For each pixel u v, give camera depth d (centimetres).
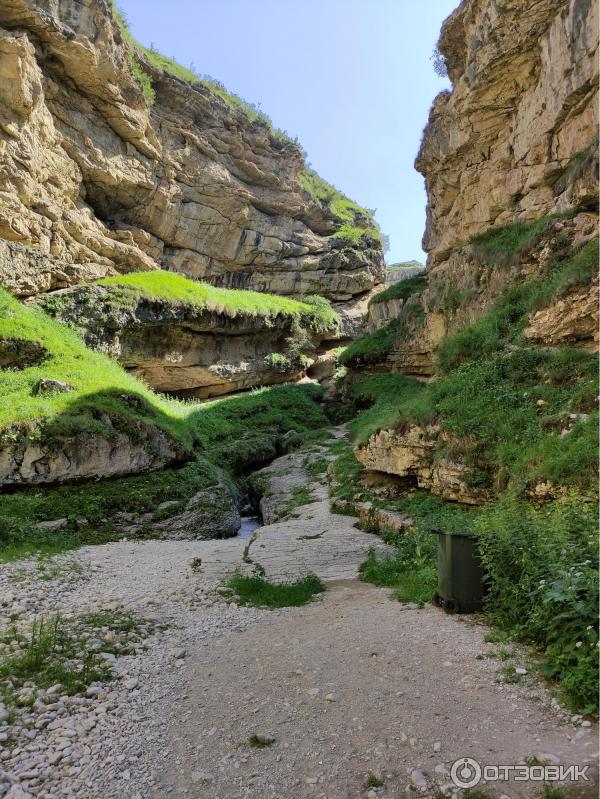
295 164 4900
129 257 3384
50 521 1272
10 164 2502
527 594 524
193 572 915
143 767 359
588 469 753
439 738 363
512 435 995
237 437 2628
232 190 4216
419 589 705
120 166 3347
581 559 495
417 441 1202
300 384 3747
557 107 1645
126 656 554
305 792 323
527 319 1342
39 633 601
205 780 341
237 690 464
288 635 600
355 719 398
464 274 2045
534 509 748
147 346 2872
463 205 2275
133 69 3378
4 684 477
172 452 1703
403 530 1071
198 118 4084
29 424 1373
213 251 4288
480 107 2034
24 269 2422
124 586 835
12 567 898
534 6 1708
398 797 312
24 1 2553
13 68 2427
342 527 1231
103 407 1570
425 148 2489
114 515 1397
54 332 2028
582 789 298
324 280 4947
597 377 984
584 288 1148
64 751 378
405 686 441
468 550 611
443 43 2334
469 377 1270
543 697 403
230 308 3247
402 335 2747
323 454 2153
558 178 1728
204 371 3212
